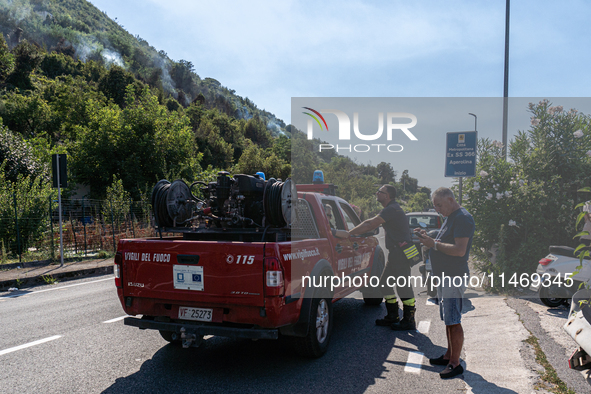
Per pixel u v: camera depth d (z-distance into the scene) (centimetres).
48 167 2473
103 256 1395
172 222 511
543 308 621
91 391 370
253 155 8550
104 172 3148
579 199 724
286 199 455
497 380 382
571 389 351
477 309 639
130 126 3262
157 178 3256
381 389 372
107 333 554
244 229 465
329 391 369
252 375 409
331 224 555
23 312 684
